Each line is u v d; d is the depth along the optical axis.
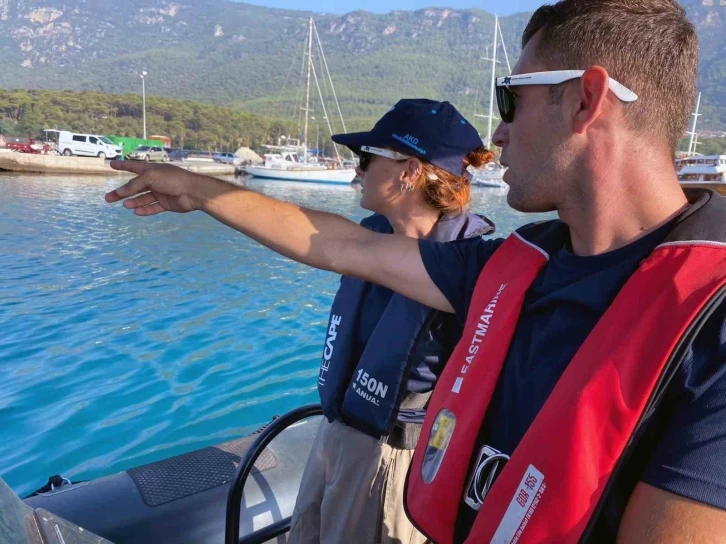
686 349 0.88
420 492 1.28
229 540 1.99
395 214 2.00
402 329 1.81
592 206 1.09
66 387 5.61
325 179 42.75
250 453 1.98
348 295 2.05
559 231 1.27
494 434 1.16
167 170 1.55
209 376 5.98
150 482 2.32
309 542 2.12
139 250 12.76
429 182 1.89
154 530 2.12
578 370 0.98
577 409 0.95
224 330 7.43
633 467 0.94
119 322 7.59
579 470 0.94
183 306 8.45
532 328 1.16
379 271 1.57
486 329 1.24
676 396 0.90
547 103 1.11
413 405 1.86
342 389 1.98
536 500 0.98
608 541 0.96
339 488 1.96
